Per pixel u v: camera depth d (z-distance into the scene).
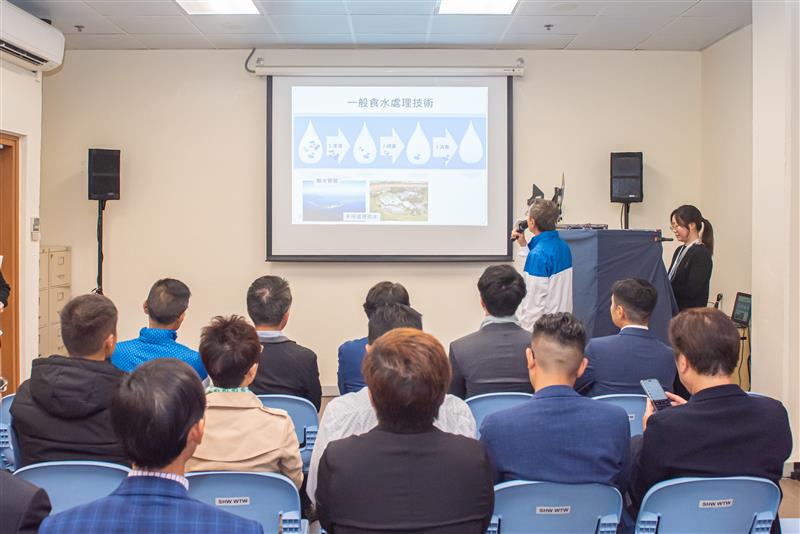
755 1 4.01
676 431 1.74
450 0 4.68
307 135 5.83
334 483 1.39
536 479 1.70
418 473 1.38
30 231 4.88
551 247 3.81
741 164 5.27
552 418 1.71
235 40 5.59
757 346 4.05
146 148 5.87
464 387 2.61
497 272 2.63
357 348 2.76
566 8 4.81
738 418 1.74
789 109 3.80
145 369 1.15
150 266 5.91
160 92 5.86
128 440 1.10
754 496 1.72
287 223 5.86
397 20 5.08
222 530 1.09
